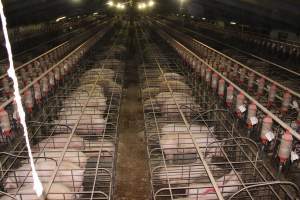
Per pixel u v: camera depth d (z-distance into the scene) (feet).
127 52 72.79
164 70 44.24
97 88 34.22
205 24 156.76
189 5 136.77
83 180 19.56
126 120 39.45
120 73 44.65
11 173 19.47
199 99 33.37
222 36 105.09
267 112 19.81
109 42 80.74
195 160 22.09
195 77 39.63
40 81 30.40
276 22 83.30
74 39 70.54
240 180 16.76
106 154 22.53
